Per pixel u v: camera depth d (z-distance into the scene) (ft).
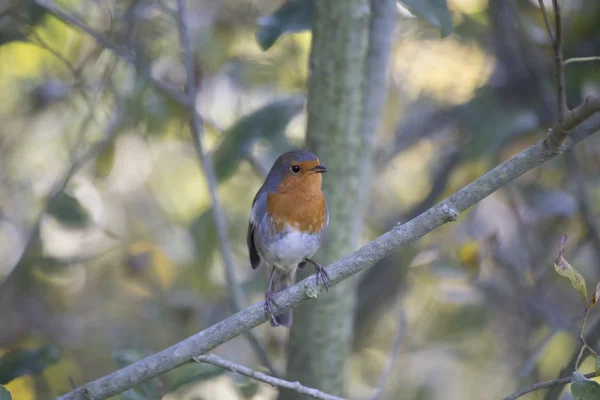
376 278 42.88
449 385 48.75
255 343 30.25
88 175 44.62
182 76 37.88
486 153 36.91
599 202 41.09
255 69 40.50
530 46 38.52
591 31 36.14
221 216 30.14
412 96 45.19
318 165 27.22
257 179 43.75
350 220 28.50
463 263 34.71
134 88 35.76
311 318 28.45
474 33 41.01
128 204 48.01
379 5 29.84
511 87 39.99
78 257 39.47
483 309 40.93
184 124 38.14
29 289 40.06
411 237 21.06
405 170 47.70
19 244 43.98
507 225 43.09
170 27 38.34
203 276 36.91
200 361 21.90
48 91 39.19
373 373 43.88
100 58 39.99
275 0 43.37
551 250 38.96
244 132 31.12
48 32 38.83
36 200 44.42
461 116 40.86
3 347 38.34
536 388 21.07
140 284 39.47
